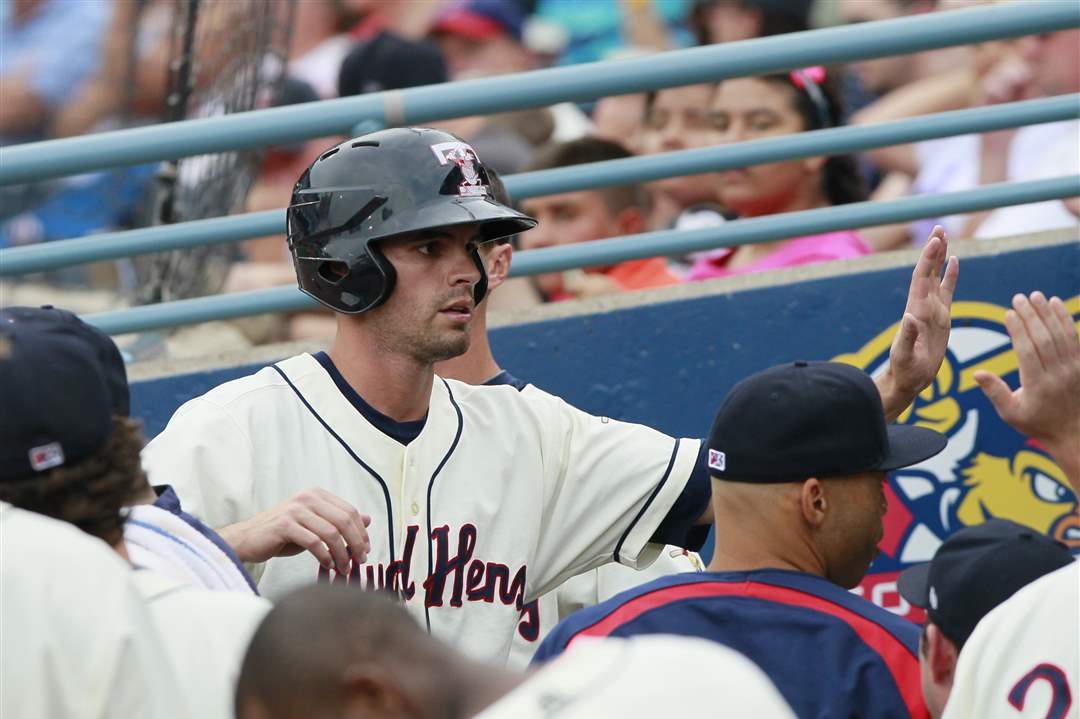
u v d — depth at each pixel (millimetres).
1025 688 8273
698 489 12180
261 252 23016
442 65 22734
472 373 14328
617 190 19703
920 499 16734
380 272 11453
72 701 7531
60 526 7988
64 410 8469
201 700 8250
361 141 11742
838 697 9289
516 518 11969
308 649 6277
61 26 27125
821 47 15820
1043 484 16609
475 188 11617
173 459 11398
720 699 5957
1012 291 16938
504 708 5973
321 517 10539
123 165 15938
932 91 22938
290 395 11859
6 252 16359
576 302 17250
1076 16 15703
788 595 9648
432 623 11750
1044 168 22062
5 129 27047
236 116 15961
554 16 25578
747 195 20078
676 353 17125
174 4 19172
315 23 25422
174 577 9273
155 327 16812
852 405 9891
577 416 12492
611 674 6004
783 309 17094
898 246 21547
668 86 15883
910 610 16547
